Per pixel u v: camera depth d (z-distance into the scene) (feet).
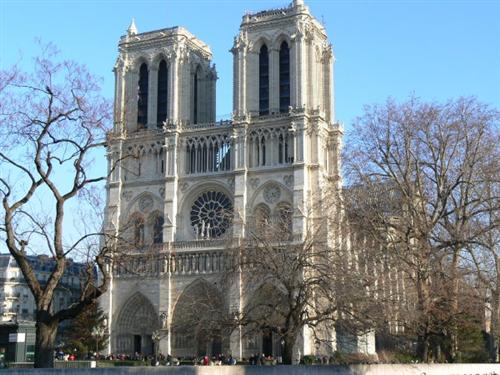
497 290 233.96
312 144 476.13
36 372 149.89
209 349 465.06
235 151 487.61
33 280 175.94
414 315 218.18
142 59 536.01
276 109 490.90
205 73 552.82
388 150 247.50
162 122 528.63
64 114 177.47
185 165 506.07
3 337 320.91
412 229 230.48
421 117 245.04
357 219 242.99
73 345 466.70
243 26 508.12
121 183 513.86
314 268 221.87
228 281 264.31
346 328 222.28
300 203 457.68
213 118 554.46
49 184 176.96
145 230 503.20
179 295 475.31
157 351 468.75
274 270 222.28
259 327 223.71
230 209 485.15
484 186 237.45
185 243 481.46
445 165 241.76
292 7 497.46
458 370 219.20
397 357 299.99
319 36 512.22
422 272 222.28
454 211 235.61
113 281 496.64
